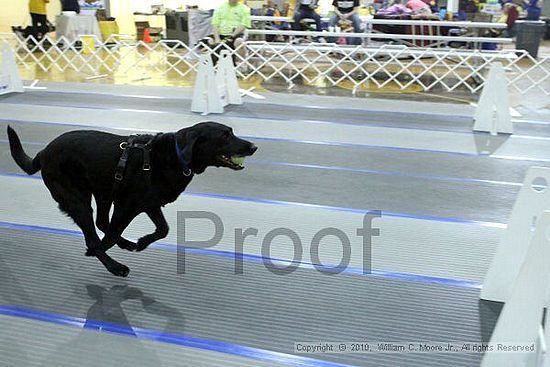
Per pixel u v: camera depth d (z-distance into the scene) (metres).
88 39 18.67
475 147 8.79
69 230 5.61
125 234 5.50
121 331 3.95
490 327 4.05
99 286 4.56
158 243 5.33
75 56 18.52
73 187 4.40
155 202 4.29
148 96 12.56
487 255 5.18
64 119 10.27
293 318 4.14
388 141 9.08
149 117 10.51
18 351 3.70
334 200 6.49
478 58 14.56
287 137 9.22
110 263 4.51
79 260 4.99
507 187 7.01
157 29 25.16
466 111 11.36
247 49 15.45
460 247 5.33
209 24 19.22
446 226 5.81
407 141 9.09
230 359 3.66
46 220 5.84
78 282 4.62
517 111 11.31
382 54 14.74
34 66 17.22
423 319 4.14
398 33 16.53
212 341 3.85
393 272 4.84
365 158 8.16
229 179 7.17
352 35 14.20
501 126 9.66
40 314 4.14
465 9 22.78
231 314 4.18
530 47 19.34
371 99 12.49
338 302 4.36
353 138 9.23
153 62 18.52
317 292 4.50
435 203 6.45
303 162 7.93
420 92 13.63
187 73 16.08
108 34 22.77
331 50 14.18
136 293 4.46
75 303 4.30
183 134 4.21
